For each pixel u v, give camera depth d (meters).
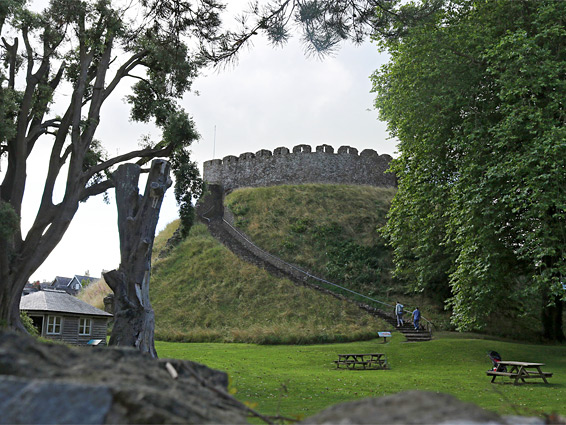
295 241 41.06
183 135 17.41
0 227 12.79
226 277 37.47
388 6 11.08
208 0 13.51
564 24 17.03
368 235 40.94
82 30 16.36
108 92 17.42
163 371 3.60
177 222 50.09
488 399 11.16
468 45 18.89
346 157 50.94
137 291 13.16
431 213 21.16
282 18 10.63
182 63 17.92
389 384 14.10
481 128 17.64
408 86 20.64
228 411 3.35
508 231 18.78
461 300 18.00
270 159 51.72
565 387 13.45
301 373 16.92
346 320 31.02
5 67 16.59
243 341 29.00
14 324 14.03
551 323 26.55
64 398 2.59
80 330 23.52
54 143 16.06
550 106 15.98
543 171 15.92
